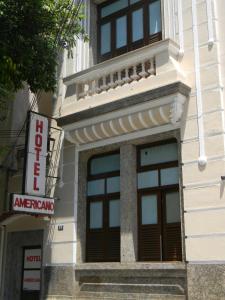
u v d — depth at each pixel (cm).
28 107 1477
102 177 1155
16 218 1305
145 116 1022
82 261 1127
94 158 1191
